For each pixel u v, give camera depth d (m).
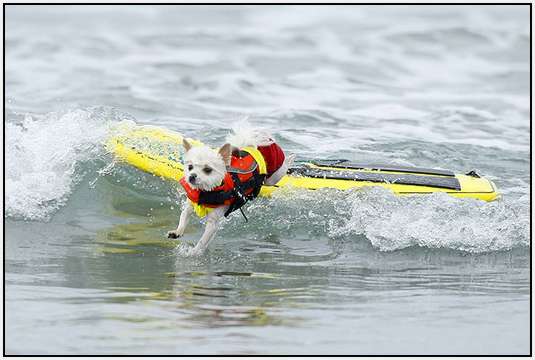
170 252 11.98
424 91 24.89
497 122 21.42
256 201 13.45
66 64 26.53
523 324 8.99
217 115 20.58
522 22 34.56
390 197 13.34
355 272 11.23
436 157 17.41
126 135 14.54
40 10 35.56
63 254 11.65
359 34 32.09
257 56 28.33
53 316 8.83
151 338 8.22
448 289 10.47
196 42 30.39
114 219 13.45
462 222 12.90
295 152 16.91
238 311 9.20
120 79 24.55
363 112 21.77
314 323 8.84
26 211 13.28
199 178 11.21
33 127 14.70
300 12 36.03
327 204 13.44
